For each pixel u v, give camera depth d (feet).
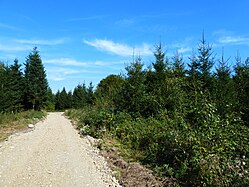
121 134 63.41
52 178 35.09
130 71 80.94
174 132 39.60
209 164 30.25
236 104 53.57
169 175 35.22
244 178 28.76
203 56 70.08
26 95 185.16
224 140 33.86
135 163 41.29
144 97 75.00
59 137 73.05
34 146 56.59
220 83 62.64
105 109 89.51
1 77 126.31
